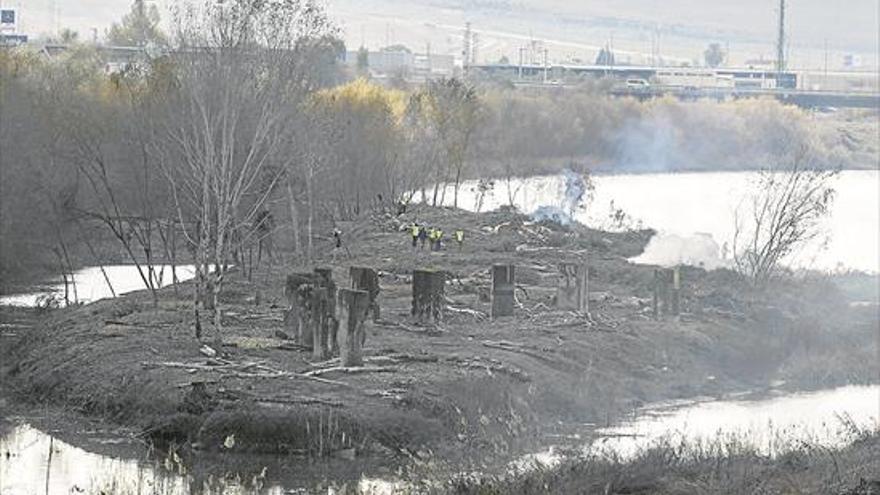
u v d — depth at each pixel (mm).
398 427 78125
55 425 83750
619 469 61875
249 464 74750
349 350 87875
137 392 84875
